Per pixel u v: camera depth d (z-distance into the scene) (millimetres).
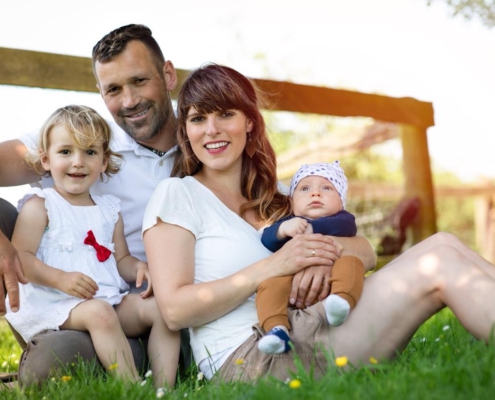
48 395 2445
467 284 2385
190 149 3076
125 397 2289
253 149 3078
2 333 4855
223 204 2889
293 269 2633
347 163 17703
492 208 14914
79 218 3043
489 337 2285
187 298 2613
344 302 2426
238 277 2633
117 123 3439
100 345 2717
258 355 2533
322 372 2502
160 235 2742
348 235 2982
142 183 3359
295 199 3109
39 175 3340
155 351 2834
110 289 2959
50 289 2865
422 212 7086
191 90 2949
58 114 3096
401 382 2020
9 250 2750
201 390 2424
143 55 3385
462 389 1950
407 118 6715
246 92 3035
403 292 2492
